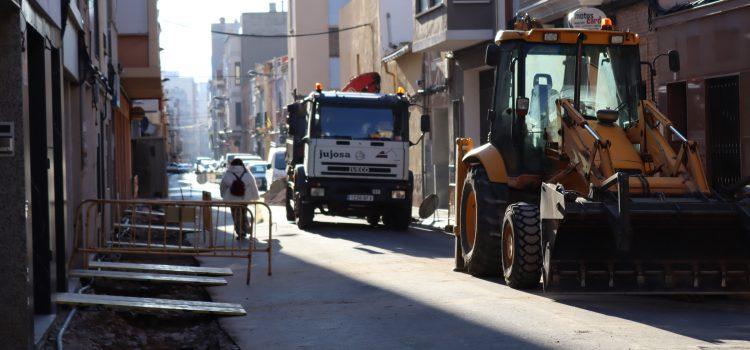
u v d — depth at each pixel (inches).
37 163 419.2
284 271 664.4
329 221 1242.0
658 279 470.3
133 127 2123.5
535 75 583.5
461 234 634.2
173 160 5012.3
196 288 588.4
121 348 406.3
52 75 476.1
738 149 753.0
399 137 1077.1
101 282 593.3
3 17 344.5
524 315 444.8
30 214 361.1
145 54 1217.4
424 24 1288.1
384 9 1852.9
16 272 348.5
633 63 581.6
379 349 380.8
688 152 501.4
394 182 1071.0
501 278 600.1
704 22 772.0
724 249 472.1
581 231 471.2
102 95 904.3
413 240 924.6
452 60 1376.7
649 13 838.5
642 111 533.3
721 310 457.4
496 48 591.5
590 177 505.4
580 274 472.1
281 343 403.2
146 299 491.2
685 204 464.1
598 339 380.2
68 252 553.9
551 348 365.4
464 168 658.8
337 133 1068.5
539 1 1051.9
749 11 720.3
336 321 452.1
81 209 641.0
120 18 1208.8
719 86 772.0
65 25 502.0
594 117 570.3
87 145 743.7
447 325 426.6
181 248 638.5
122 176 1368.1
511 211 540.4
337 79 2992.1
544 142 581.3
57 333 410.6
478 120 1331.2
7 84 346.9
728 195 486.3
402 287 560.7
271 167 1934.1
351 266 684.1
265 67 3993.6
